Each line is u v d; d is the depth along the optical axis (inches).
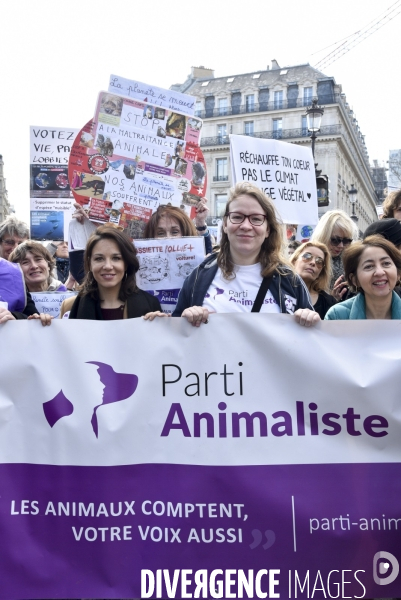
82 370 119.2
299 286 132.3
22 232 209.8
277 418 117.0
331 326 118.6
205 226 185.0
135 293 142.7
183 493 115.0
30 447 117.3
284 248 137.3
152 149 177.9
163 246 160.1
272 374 118.2
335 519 113.1
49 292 169.0
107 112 174.6
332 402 117.0
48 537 114.2
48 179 213.3
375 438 116.2
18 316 135.4
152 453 116.7
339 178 2447.1
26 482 116.3
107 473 116.3
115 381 118.9
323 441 116.3
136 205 177.3
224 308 129.7
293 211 222.1
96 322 120.4
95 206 174.9
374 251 131.3
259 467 115.6
